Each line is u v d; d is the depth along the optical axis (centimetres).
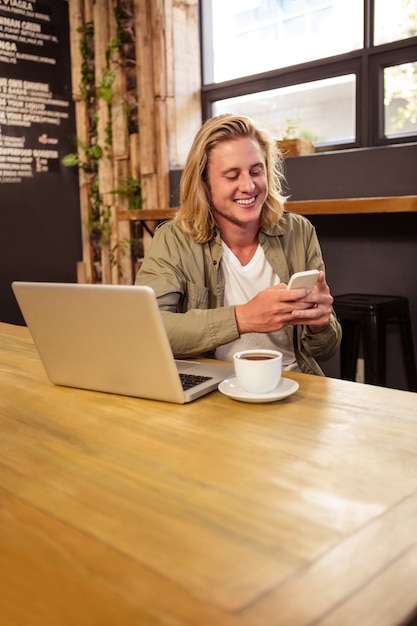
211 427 105
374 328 268
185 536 69
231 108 409
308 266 188
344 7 344
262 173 173
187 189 176
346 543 67
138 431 104
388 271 314
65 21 436
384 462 89
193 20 406
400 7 321
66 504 78
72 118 447
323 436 99
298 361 180
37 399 124
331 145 358
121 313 114
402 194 302
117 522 73
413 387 291
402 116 331
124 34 409
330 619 54
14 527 72
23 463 92
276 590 59
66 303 121
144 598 58
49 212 441
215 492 80
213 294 182
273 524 71
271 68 383
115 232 436
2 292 422
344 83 351
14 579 61
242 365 117
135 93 411
